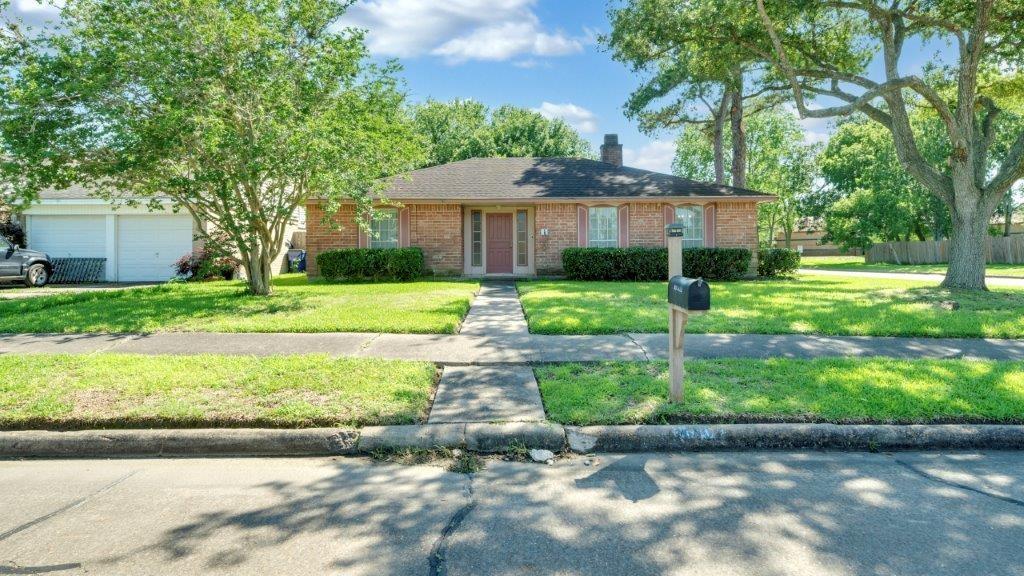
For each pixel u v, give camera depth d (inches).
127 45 352.8
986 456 144.6
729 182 1628.9
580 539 102.4
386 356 235.3
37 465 141.3
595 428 152.0
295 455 147.0
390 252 623.5
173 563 94.3
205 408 160.9
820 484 126.7
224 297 434.3
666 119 1049.5
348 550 98.7
